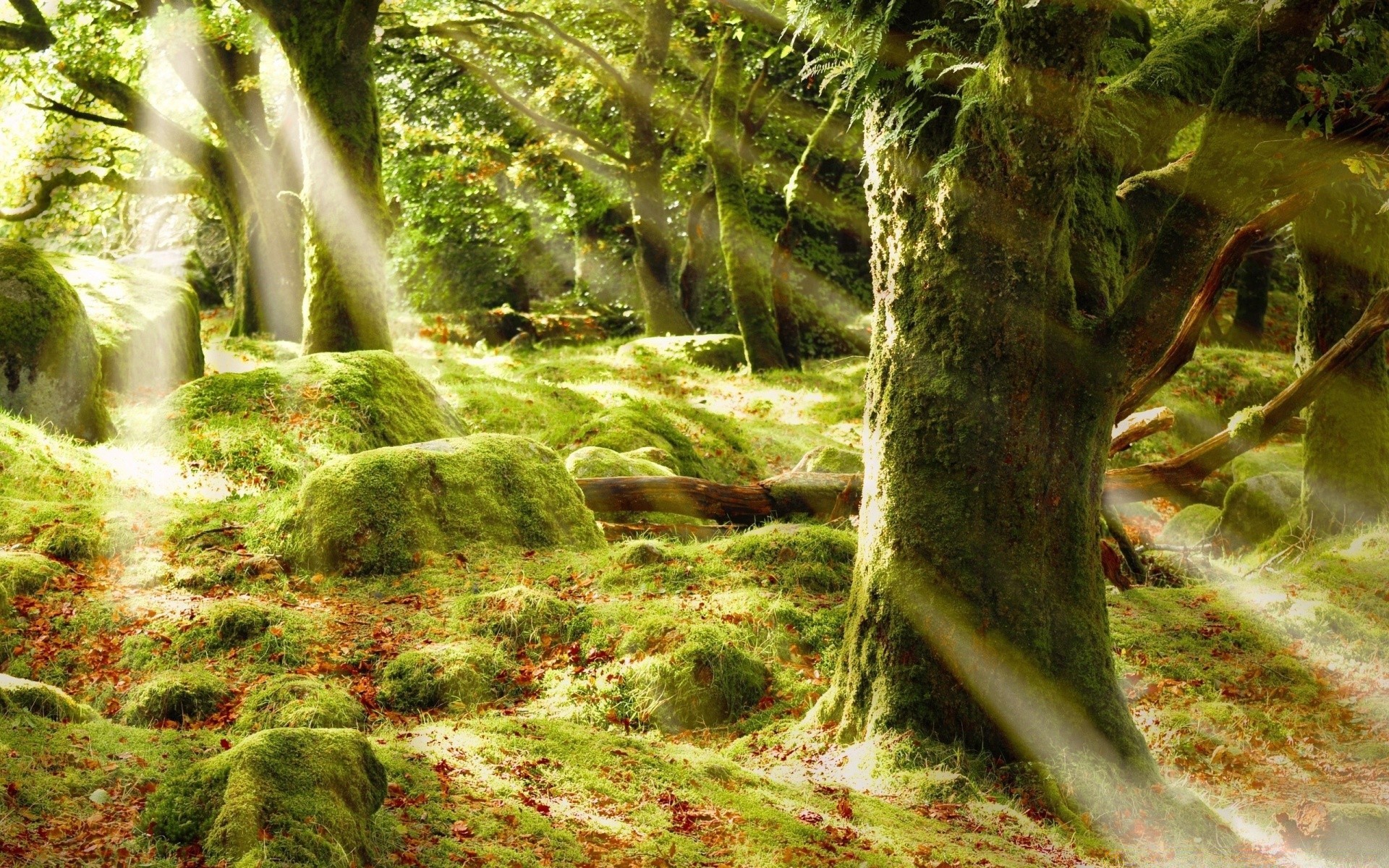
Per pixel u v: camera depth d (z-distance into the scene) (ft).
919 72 20.16
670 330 81.20
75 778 14.28
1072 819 19.22
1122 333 20.80
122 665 22.57
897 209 21.49
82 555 26.76
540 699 23.20
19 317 34.35
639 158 79.92
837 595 27.99
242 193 72.33
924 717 20.62
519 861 14.49
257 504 30.40
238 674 21.99
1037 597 20.62
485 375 60.49
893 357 21.59
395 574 27.53
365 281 47.03
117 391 42.45
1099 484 21.50
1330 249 37.70
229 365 57.11
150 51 66.64
